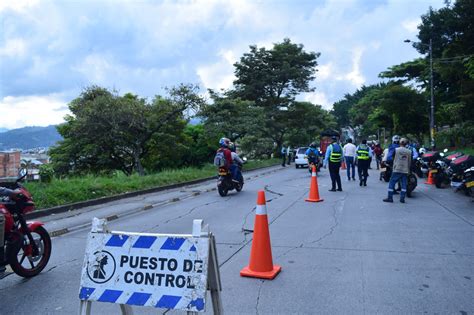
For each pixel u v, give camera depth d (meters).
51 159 30.20
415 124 46.53
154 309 4.67
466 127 32.72
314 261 6.29
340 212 10.50
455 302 4.71
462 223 8.98
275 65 46.31
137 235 3.46
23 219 5.82
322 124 51.19
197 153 35.47
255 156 43.66
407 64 45.75
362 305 4.65
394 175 12.05
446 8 37.62
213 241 3.43
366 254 6.62
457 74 34.41
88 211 11.95
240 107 34.16
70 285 5.51
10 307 4.79
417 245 7.14
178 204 12.93
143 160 32.59
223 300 4.84
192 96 26.75
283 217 9.96
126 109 24.28
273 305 4.69
